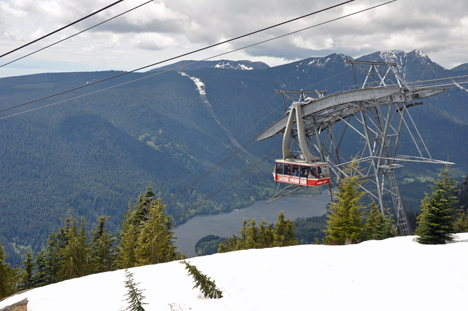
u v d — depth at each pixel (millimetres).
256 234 68312
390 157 55281
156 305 14578
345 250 23031
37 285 57938
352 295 14086
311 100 54406
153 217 54312
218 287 16125
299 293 14625
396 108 53094
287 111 55500
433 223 25234
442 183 26328
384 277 16359
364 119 57281
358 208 38312
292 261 20484
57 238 61406
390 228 49406
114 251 70312
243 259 21828
